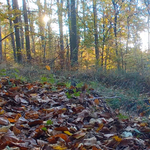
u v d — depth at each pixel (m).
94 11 10.40
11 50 18.89
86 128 2.44
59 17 10.49
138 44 9.61
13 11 7.50
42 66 7.47
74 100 3.49
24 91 3.61
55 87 4.17
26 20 10.56
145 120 3.22
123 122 2.86
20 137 1.92
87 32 10.27
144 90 5.96
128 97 4.68
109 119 2.85
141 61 7.68
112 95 4.59
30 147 1.74
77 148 1.83
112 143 2.16
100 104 3.63
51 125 2.31
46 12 9.40
